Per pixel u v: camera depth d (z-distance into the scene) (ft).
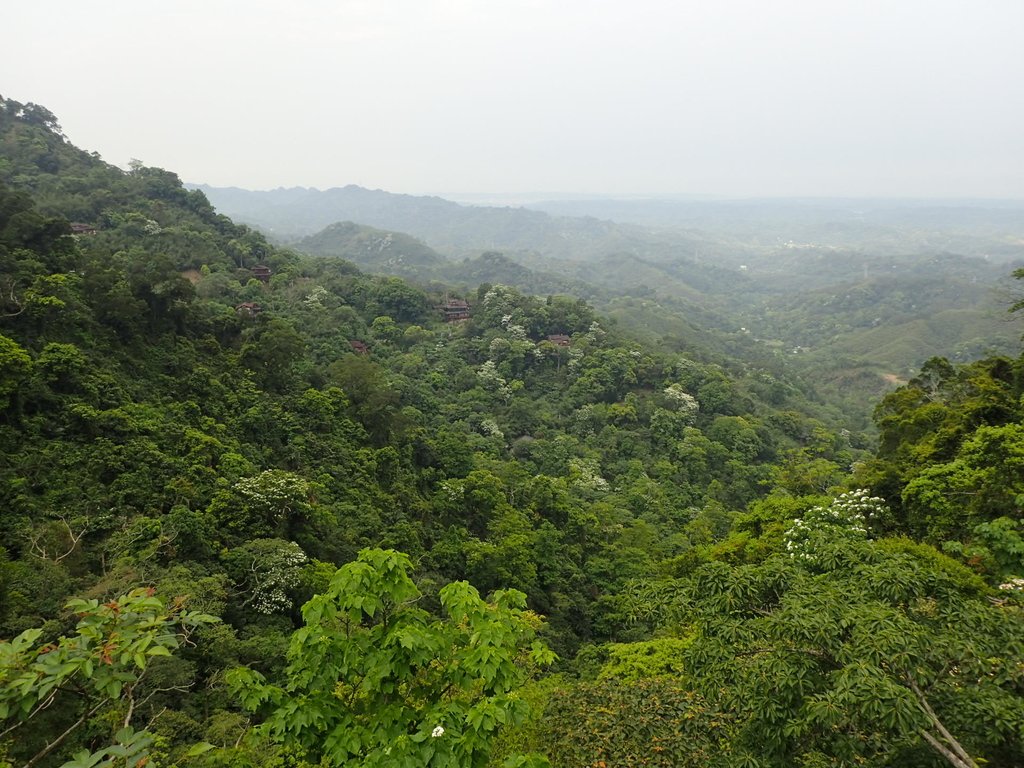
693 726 28.43
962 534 55.06
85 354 90.99
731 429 193.88
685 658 25.25
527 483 138.21
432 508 115.24
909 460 77.15
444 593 21.66
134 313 102.83
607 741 28.53
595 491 162.50
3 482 64.34
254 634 60.59
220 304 174.50
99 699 17.88
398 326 254.27
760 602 25.31
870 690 17.65
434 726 17.94
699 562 73.87
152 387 97.14
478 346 238.89
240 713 48.01
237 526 73.46
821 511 60.75
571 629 100.07
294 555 69.92
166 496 72.43
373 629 20.97
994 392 79.66
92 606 16.12
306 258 321.73
